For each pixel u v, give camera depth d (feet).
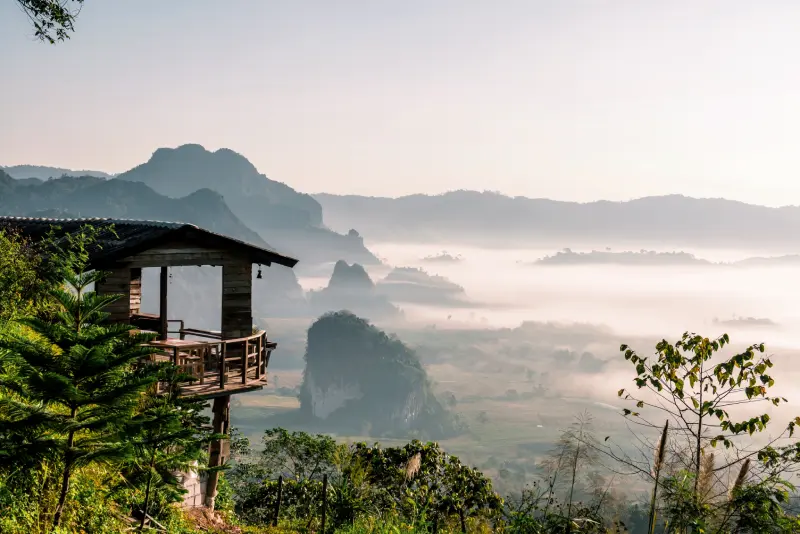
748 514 28.07
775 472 28.63
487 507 56.29
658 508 30.40
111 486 36.63
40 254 55.62
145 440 31.81
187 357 59.98
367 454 59.93
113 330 28.04
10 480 28.76
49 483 31.24
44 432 27.55
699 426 30.12
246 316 66.69
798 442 28.84
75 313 28.91
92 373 27.09
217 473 61.77
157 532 37.04
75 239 54.08
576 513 37.17
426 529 50.80
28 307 46.01
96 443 27.35
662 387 31.35
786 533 27.53
